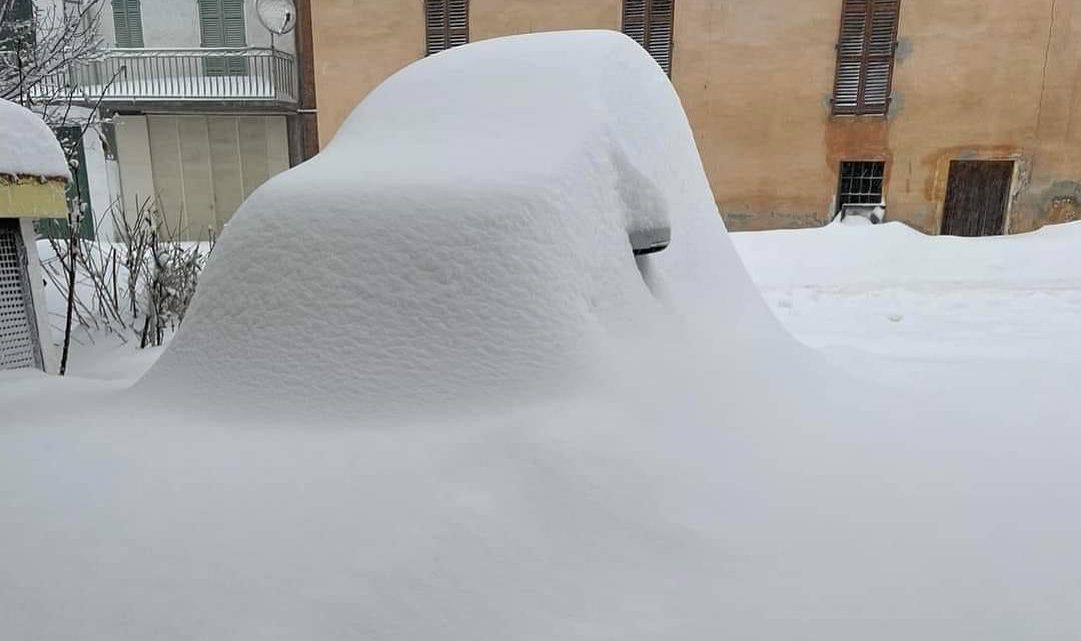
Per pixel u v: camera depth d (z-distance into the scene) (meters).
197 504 1.59
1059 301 6.64
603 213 2.36
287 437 1.86
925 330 5.48
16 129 2.82
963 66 11.37
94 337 4.89
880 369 3.16
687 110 12.20
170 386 2.15
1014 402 2.54
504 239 2.07
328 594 1.32
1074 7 10.88
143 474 1.72
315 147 15.01
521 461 1.67
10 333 2.95
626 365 2.11
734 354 2.51
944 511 1.69
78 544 1.47
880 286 7.90
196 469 1.73
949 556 1.51
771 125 12.02
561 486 1.61
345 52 12.81
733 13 11.83
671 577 1.41
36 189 2.90
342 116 13.02
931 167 11.73
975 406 2.49
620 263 2.39
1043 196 11.52
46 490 1.68
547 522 1.52
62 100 6.56
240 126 14.86
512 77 2.71
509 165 2.25
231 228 2.27
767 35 11.80
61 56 7.32
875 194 12.23
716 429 1.96
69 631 1.26
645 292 2.47
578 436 1.75
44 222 5.62
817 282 8.29
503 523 1.50
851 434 2.11
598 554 1.46
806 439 2.02
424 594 1.33
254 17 14.51
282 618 1.27
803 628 1.29
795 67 11.80
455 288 2.04
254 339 2.10
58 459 1.82
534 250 2.08
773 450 1.92
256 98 13.95
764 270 8.93
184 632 1.25
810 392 2.45
